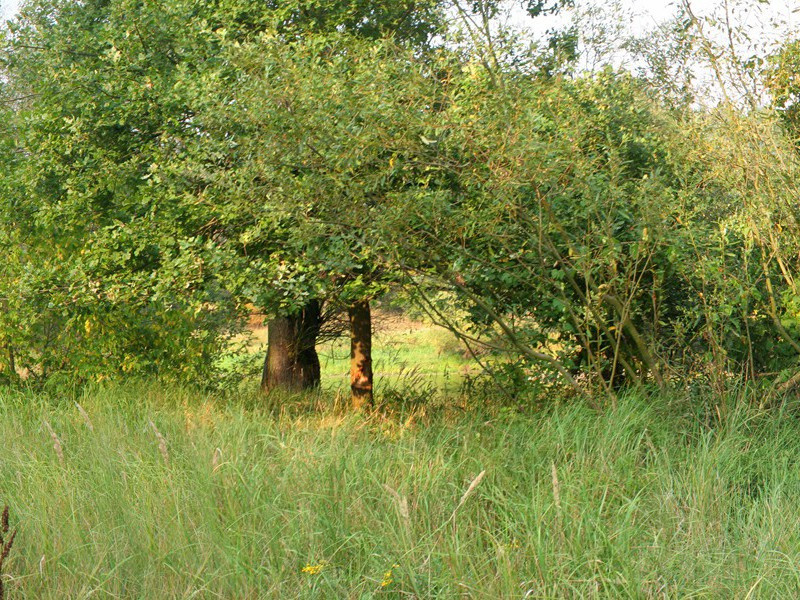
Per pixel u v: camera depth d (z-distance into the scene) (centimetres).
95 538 434
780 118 685
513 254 677
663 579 382
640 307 745
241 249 844
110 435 639
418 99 639
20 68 1083
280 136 636
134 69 901
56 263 936
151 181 800
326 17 923
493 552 421
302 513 453
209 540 424
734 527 445
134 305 894
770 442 580
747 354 693
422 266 716
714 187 698
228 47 753
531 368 760
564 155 620
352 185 637
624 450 560
